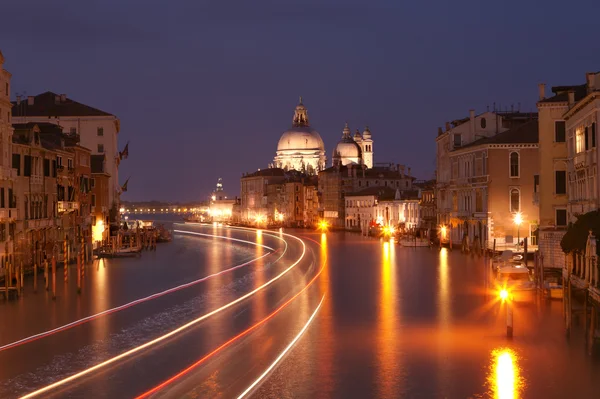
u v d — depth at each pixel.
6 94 68.19
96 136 134.62
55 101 137.38
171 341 43.44
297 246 131.00
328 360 38.38
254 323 48.47
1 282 66.19
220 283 71.75
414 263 87.94
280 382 34.72
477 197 101.00
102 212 114.88
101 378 35.97
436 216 129.00
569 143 70.62
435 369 36.56
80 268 69.56
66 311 54.28
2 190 66.94
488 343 41.59
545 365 37.09
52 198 84.38
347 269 82.62
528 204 96.81
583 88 76.38
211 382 34.94
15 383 35.41
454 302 55.53
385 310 52.53
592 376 35.16
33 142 76.38
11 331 46.94
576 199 67.19
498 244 96.50
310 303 56.50
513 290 54.94
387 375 35.66
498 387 33.72
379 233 162.12
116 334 45.81
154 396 33.16
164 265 92.50
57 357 40.09
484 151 97.94
